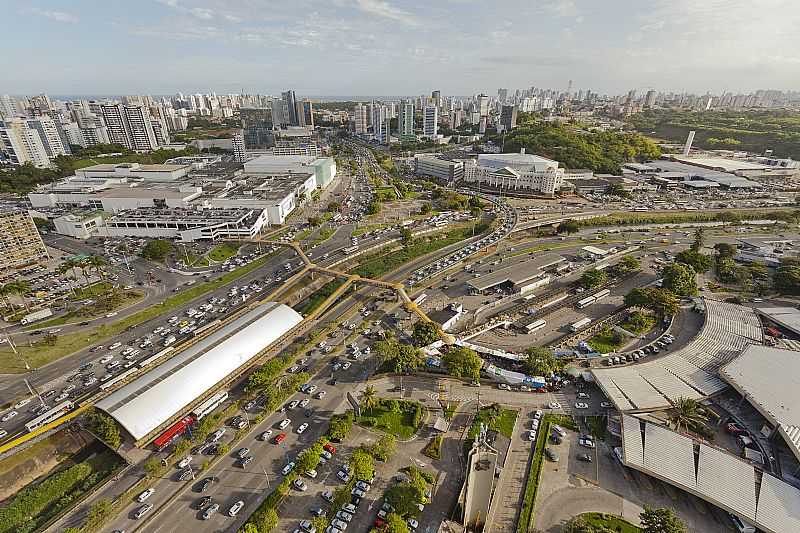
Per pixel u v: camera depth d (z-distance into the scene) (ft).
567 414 401.70
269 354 493.36
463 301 620.08
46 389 435.53
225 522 302.25
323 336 531.91
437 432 382.01
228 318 569.64
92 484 340.18
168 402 388.16
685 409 367.04
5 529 305.73
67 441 385.09
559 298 623.36
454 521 299.58
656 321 556.10
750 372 409.08
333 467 345.92
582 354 485.56
